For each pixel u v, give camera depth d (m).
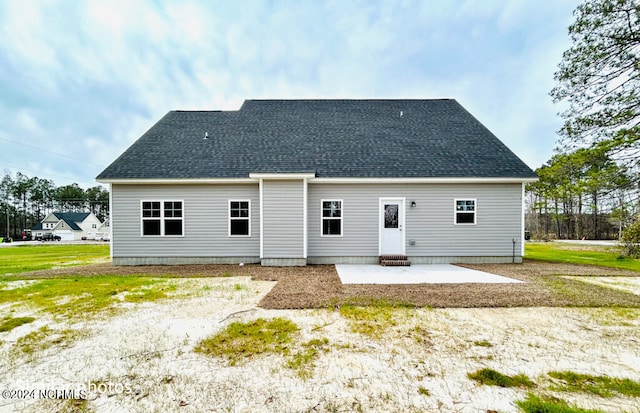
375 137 11.61
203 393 2.60
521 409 2.34
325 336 3.82
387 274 8.09
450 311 4.78
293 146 11.15
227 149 11.05
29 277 7.76
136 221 10.16
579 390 2.60
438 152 10.77
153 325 4.25
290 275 8.01
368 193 10.21
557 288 6.18
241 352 3.38
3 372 3.00
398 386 2.68
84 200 65.19
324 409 2.36
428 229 10.19
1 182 60.03
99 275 8.02
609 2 7.75
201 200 10.22
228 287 6.55
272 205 9.60
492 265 9.63
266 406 2.41
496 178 9.79
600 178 9.95
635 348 3.44
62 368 3.06
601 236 28.50
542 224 32.72
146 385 2.73
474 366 3.04
